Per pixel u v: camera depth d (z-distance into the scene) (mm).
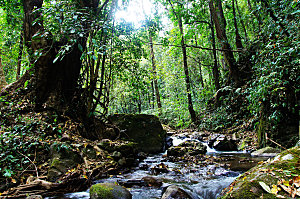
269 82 4168
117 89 11938
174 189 2850
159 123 8398
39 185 3119
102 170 4172
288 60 4062
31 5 5707
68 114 5961
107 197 2701
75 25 3750
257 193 1651
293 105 4660
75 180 3367
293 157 2033
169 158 5887
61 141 4684
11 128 4508
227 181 3523
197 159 5629
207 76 20547
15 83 5895
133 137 7480
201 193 3098
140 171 4613
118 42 7449
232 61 10078
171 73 14664
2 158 3531
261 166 2148
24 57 6281
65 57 6074
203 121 11094
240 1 15289
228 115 9859
